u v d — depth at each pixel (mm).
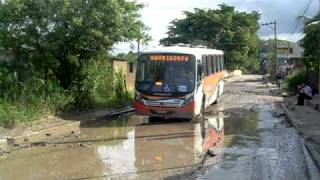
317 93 32250
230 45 85500
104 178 10688
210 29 85000
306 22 37219
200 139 16172
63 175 10992
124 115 23234
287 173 11000
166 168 11688
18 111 17719
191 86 20500
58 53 21109
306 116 21500
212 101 27312
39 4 19875
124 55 29109
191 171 11328
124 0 21438
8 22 20109
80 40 20656
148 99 20594
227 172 11148
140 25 22141
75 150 14062
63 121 19203
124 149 14320
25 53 20625
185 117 20547
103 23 20703
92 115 21516
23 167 11820
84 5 20375
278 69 79188
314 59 35281
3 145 14570
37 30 20328
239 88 48812
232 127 19156
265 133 17453
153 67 20719
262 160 12500
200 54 21797
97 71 23891
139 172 11266
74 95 22328
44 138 16062
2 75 18938
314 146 14117
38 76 20734
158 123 20391
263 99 33656
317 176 10609
